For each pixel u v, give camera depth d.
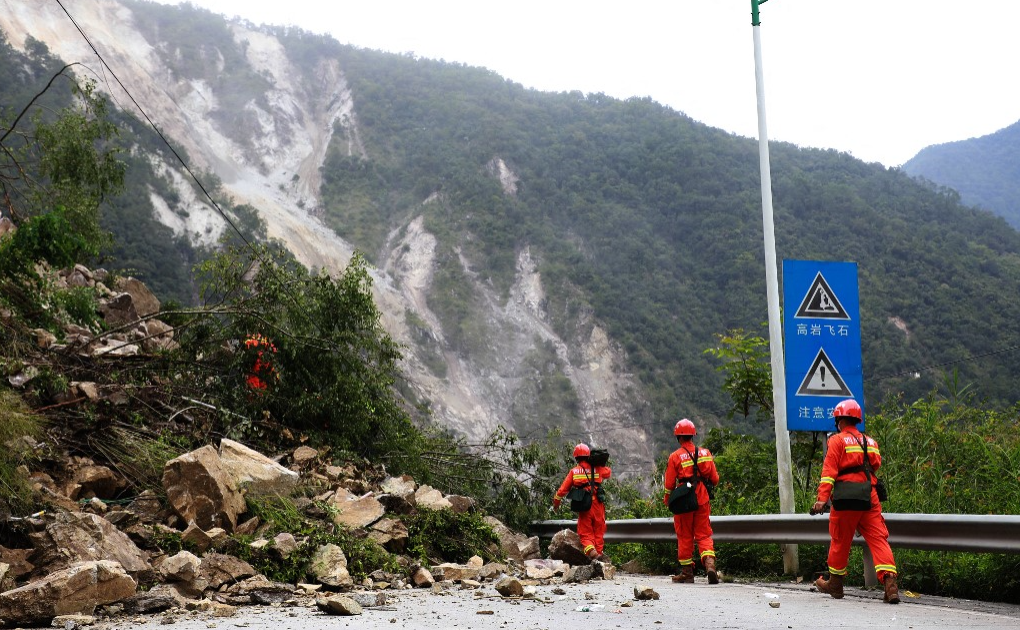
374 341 14.04
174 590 6.18
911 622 5.55
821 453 13.38
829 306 9.64
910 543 7.07
